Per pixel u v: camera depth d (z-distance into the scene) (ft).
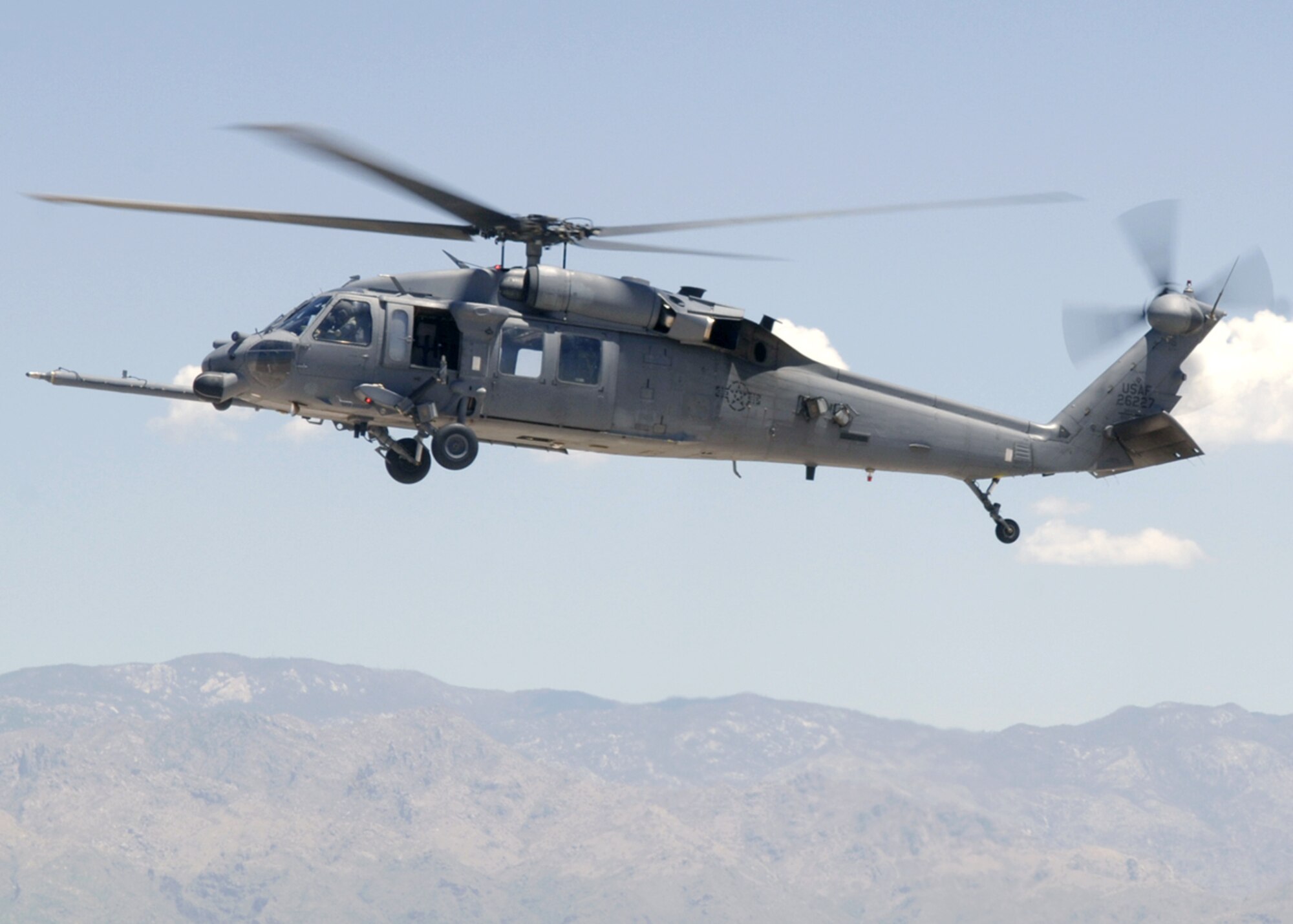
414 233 256.32
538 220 256.73
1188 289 326.24
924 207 223.30
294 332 261.24
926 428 303.27
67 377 261.03
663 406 277.03
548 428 270.67
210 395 260.62
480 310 262.67
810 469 300.81
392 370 262.06
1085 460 322.34
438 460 261.44
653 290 275.18
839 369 296.71
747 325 285.23
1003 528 317.22
